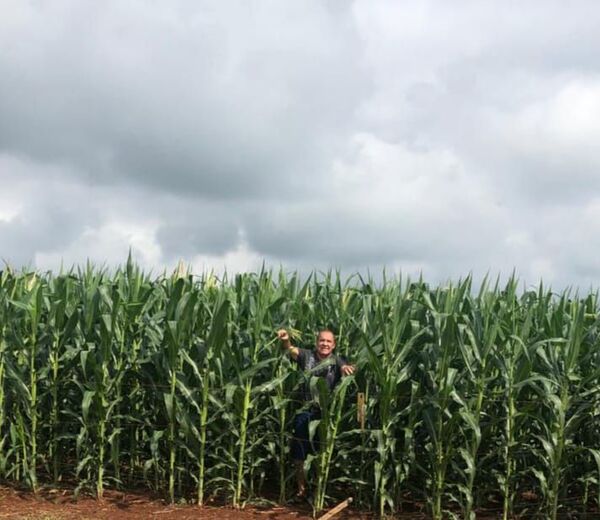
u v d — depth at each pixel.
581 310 6.89
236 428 7.47
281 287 8.49
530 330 7.67
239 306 8.16
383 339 7.30
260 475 7.90
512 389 6.95
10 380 7.87
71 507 7.30
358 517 7.19
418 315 7.76
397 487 7.29
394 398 7.21
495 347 7.06
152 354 7.78
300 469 7.55
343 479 7.23
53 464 7.95
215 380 7.53
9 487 7.88
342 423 7.60
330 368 7.45
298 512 7.33
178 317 7.34
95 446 7.67
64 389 8.27
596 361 7.30
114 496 7.67
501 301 7.44
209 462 7.83
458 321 7.36
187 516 7.11
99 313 8.03
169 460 7.79
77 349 7.86
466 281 7.46
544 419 7.27
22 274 8.94
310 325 8.28
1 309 7.97
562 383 6.96
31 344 7.80
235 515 7.17
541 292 8.12
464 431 7.27
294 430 7.61
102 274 9.00
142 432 8.23
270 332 7.81
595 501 7.68
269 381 7.59
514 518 7.19
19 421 7.75
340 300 8.15
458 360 7.38
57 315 7.82
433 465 7.06
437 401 6.94
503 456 7.14
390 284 8.46
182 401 7.67
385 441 7.18
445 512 7.06
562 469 7.02
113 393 7.90
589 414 7.06
